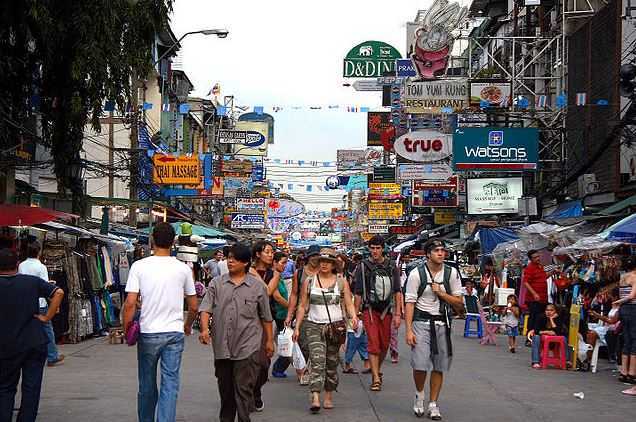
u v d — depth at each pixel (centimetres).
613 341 1370
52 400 981
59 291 748
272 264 1122
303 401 1020
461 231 3516
